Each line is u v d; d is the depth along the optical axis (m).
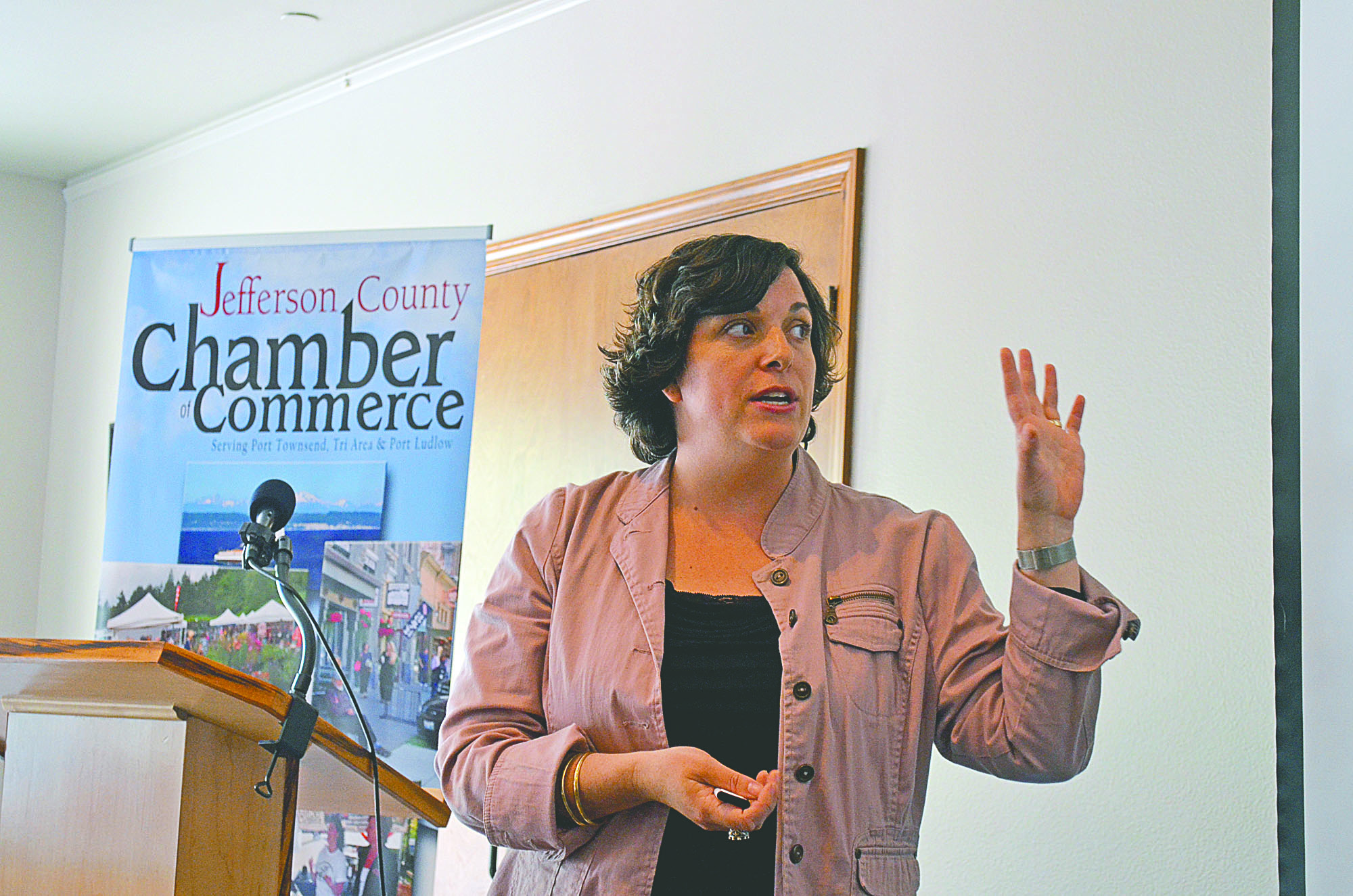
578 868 1.46
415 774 2.49
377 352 2.65
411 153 3.70
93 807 1.26
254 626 2.62
